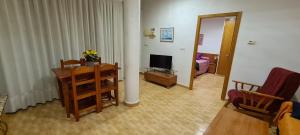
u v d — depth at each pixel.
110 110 2.64
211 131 1.60
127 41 2.56
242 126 1.69
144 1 4.53
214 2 3.08
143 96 3.32
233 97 2.37
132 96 2.79
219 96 3.42
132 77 2.70
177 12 3.78
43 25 2.65
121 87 3.79
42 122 2.23
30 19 2.45
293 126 1.56
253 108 2.21
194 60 3.64
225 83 3.13
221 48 5.25
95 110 2.58
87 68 2.20
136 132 2.09
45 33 2.70
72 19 2.97
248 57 2.79
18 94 2.51
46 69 2.77
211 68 5.63
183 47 3.82
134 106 2.83
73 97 2.20
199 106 2.90
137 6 2.46
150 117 2.47
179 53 3.94
